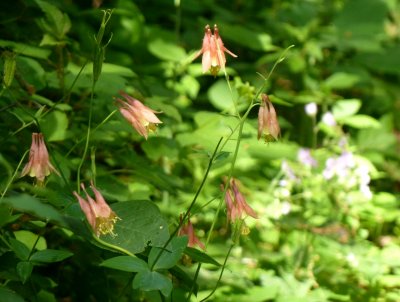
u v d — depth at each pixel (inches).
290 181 51.7
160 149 43.5
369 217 53.3
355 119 59.4
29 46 38.9
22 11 43.6
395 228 54.9
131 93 41.0
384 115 68.7
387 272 48.5
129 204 30.1
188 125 48.8
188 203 47.6
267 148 49.8
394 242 53.2
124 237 29.5
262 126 29.9
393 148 64.3
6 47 40.4
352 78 64.0
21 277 28.5
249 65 68.4
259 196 51.8
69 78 39.5
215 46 30.7
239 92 41.7
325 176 52.3
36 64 38.1
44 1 40.4
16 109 36.0
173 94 47.1
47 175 28.7
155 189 45.3
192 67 54.1
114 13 57.0
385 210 53.4
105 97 39.8
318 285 45.9
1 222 29.8
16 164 35.0
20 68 37.5
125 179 42.6
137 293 37.6
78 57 42.7
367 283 46.9
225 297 40.7
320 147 68.3
